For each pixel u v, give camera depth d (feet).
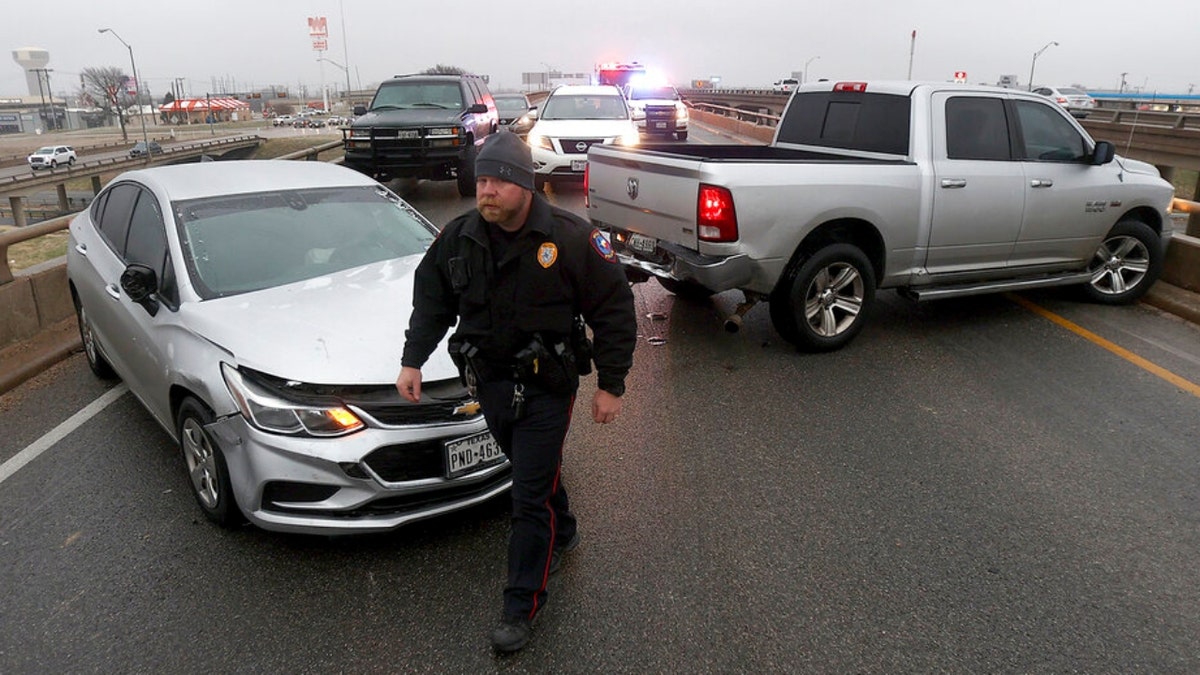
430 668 8.63
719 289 16.57
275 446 9.91
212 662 8.71
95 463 13.19
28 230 18.35
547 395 8.64
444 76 45.19
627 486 12.44
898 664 8.66
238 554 10.67
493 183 7.73
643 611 9.53
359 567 10.39
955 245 18.85
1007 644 8.97
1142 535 11.10
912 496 12.13
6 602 9.69
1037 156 19.70
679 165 16.98
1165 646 8.95
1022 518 11.53
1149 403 15.58
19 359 17.48
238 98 592.60
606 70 106.93
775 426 14.58
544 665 8.66
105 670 8.59
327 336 10.87
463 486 10.70
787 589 9.93
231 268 12.67
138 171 15.40
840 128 20.35
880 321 20.90
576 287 8.39
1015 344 19.02
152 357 12.16
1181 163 79.10
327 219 14.44
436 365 10.55
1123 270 22.22
